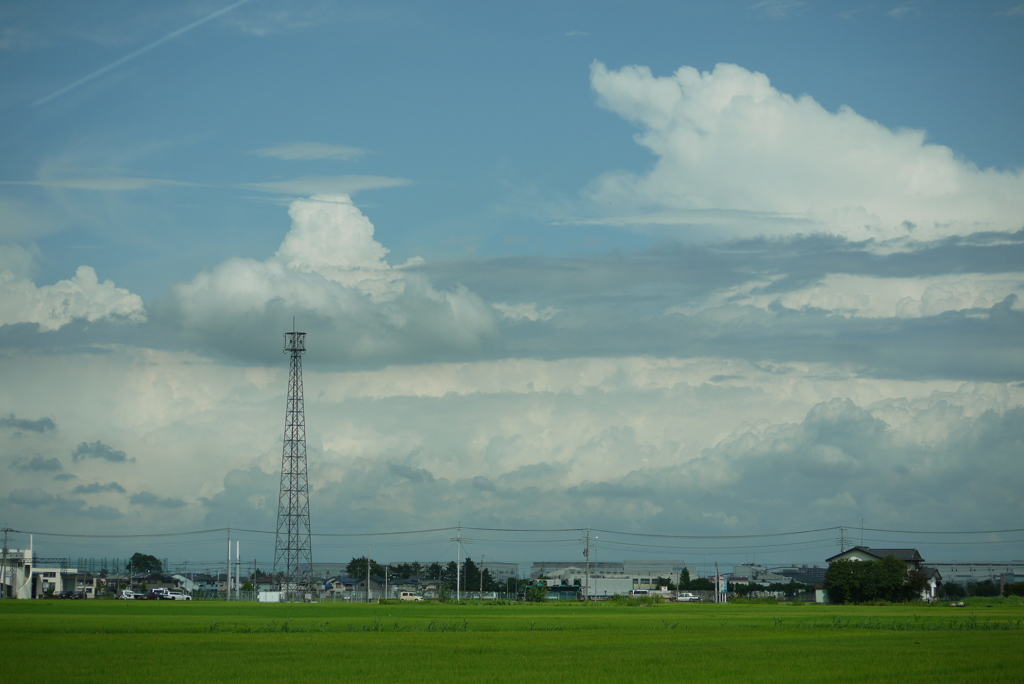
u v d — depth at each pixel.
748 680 41.38
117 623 79.19
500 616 104.50
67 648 56.06
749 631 75.75
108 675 42.81
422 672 44.03
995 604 154.88
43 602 142.12
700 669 45.47
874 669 45.78
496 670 44.81
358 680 40.97
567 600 190.50
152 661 48.59
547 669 45.25
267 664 47.28
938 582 173.75
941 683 40.72
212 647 57.22
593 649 56.91
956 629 78.81
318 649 56.09
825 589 160.75
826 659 50.59
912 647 58.75
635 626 82.38
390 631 73.62
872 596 153.50
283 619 90.12
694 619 97.75
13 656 51.19
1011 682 41.09
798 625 83.56
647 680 41.50
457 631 74.75
